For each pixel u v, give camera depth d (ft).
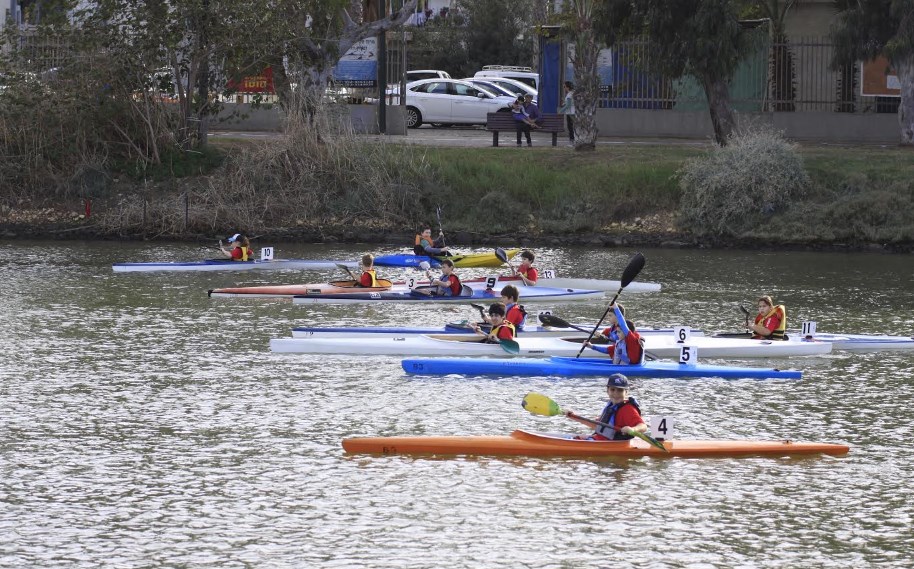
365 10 220.02
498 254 137.69
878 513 62.18
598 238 176.14
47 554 55.67
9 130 186.60
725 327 112.27
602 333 100.58
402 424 77.25
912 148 195.00
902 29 180.14
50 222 180.24
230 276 143.13
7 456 69.46
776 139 178.19
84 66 186.91
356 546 56.95
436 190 183.21
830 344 101.76
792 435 75.82
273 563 54.90
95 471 67.10
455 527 59.47
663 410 81.76
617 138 218.18
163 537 57.77
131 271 144.97
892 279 143.23
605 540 58.13
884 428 77.77
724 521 60.85
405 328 102.94
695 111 217.56
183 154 189.67
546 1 207.31
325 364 94.99
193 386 86.53
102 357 95.45
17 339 101.91
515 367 91.66
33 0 205.98
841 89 213.25
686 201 177.58
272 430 75.41
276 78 194.39
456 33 302.04
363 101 216.95
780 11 222.28
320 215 182.29
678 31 181.98
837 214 171.01
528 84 250.78
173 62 188.24
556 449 70.44
